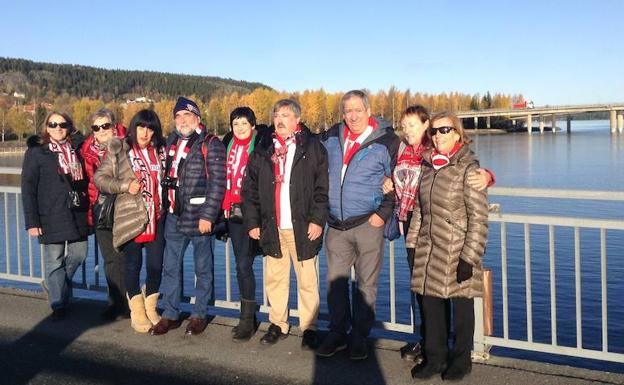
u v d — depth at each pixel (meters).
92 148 5.36
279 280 4.55
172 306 4.84
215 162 4.54
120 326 4.96
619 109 112.00
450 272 3.63
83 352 4.37
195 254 4.74
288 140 4.34
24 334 4.78
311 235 4.26
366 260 4.17
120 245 4.67
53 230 5.08
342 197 4.20
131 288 4.79
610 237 17.59
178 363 4.14
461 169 3.61
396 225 4.14
